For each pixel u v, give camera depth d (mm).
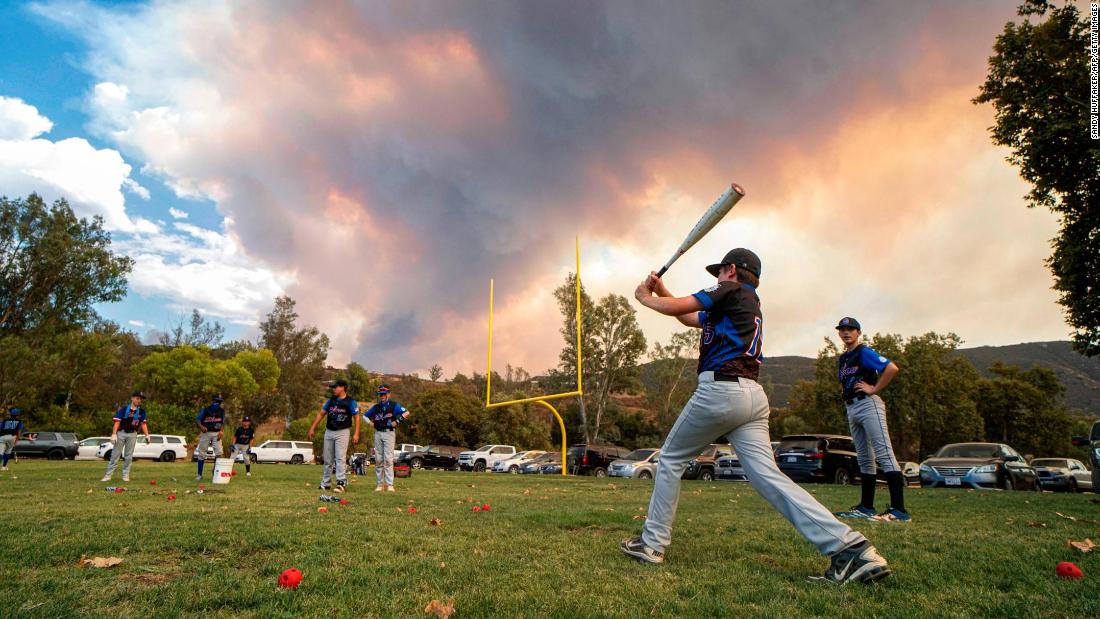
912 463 22328
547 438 60281
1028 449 45781
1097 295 15289
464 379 111500
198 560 3328
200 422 12352
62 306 37406
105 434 38625
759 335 3367
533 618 2268
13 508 5863
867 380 6055
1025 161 15523
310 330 66812
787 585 2871
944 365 40281
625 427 50562
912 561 3465
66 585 2682
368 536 4176
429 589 2721
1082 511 6883
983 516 6125
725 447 23906
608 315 45000
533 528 4793
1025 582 3006
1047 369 48250
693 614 2363
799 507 3041
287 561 3291
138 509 5828
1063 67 14602
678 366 48094
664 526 3463
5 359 31609
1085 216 15508
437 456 35469
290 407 63719
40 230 37312
